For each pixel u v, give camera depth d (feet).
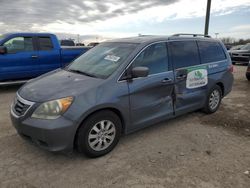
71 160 12.30
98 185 10.42
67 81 12.90
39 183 10.53
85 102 11.60
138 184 10.48
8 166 11.72
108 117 12.55
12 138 14.58
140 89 13.61
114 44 15.74
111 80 12.71
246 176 11.08
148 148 13.61
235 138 15.02
